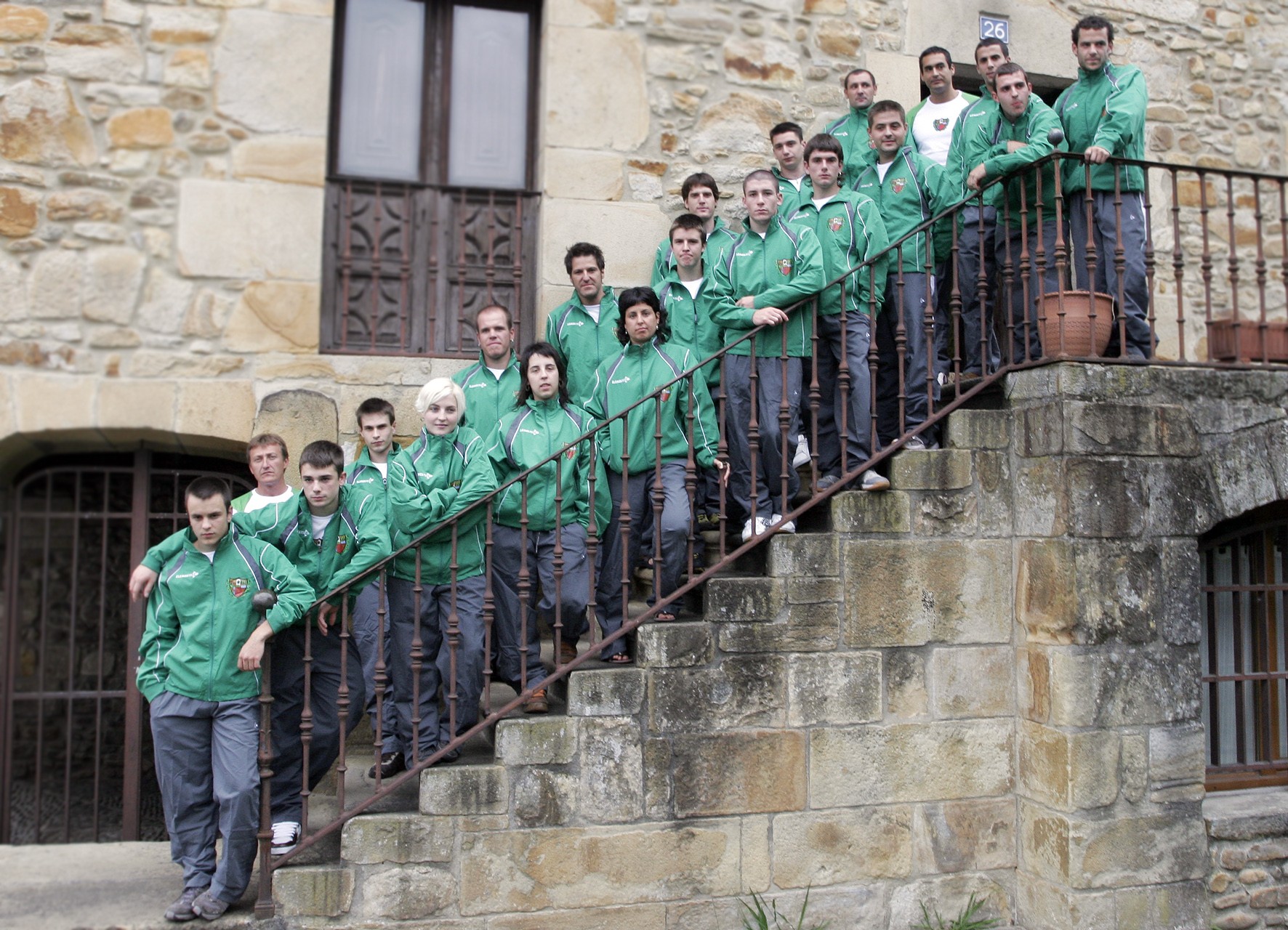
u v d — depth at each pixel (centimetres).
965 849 367
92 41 430
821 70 509
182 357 431
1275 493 382
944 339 445
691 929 338
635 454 370
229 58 442
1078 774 345
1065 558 351
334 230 464
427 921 317
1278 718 438
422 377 451
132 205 431
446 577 351
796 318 388
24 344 418
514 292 482
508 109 495
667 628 339
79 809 439
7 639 442
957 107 470
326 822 350
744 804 345
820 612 354
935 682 366
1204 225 388
